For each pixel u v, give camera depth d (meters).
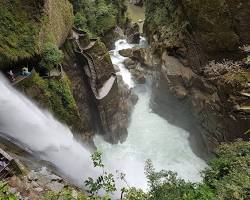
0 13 20.00
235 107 24.45
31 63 21.84
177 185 15.17
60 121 22.72
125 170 27.19
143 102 35.72
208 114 27.77
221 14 25.42
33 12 21.88
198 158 29.59
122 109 30.84
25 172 15.31
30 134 19.84
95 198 12.11
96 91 27.81
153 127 32.50
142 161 28.61
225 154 18.22
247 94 24.02
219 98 26.23
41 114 21.03
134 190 12.59
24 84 20.27
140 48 39.19
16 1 20.86
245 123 24.16
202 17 26.66
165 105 33.22
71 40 27.70
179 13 31.81
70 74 26.59
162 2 37.66
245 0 24.06
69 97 23.55
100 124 28.64
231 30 25.56
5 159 14.70
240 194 13.38
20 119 19.31
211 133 27.73
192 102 29.98
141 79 36.66
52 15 24.31
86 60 27.53
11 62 20.14
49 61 22.69
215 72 26.50
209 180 16.45
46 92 21.80
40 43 22.09
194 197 14.03
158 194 14.05
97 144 28.55
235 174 15.00
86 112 27.75
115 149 29.23
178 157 29.47
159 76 33.78
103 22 38.88
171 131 32.22
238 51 26.12
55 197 12.09
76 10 35.34
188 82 30.30
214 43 26.73
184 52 30.78
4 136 17.80
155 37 37.50
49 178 15.59
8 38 20.20
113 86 28.86
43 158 19.30
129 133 31.50
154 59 36.22
